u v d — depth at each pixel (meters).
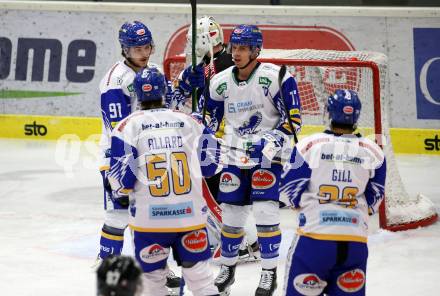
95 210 21.58
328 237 10.64
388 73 28.89
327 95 21.45
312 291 10.83
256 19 29.45
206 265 11.94
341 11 28.84
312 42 29.23
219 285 14.40
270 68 14.48
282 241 18.34
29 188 24.08
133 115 11.80
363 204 11.01
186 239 11.77
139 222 11.69
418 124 28.84
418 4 30.88
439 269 16.08
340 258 10.67
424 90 28.73
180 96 15.37
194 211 11.73
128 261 7.32
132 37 14.23
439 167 26.88
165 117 11.77
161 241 11.70
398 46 28.75
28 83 31.33
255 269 16.36
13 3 31.09
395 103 28.92
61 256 17.05
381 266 16.33
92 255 17.14
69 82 31.03
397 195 20.44
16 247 17.78
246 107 14.55
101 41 30.72
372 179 11.04
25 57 31.31
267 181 14.17
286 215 21.05
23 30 31.27
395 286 14.98
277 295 14.55
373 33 28.84
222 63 17.28
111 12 30.47
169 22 30.09
